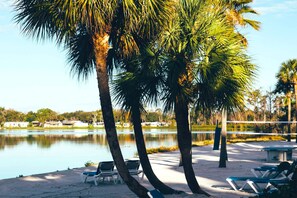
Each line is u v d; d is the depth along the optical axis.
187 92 9.04
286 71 41.72
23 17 8.50
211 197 9.88
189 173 10.07
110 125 8.62
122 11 8.62
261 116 81.25
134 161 14.27
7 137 73.69
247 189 11.80
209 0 9.48
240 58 9.36
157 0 8.38
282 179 11.38
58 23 8.44
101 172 13.41
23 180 14.85
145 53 9.13
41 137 73.19
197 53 9.12
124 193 11.58
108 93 8.61
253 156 22.73
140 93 9.52
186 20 9.14
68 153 35.00
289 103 46.84
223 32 9.34
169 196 9.95
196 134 71.56
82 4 7.70
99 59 8.57
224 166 17.64
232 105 9.37
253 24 18.52
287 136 40.19
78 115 188.50
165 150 28.95
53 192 12.16
